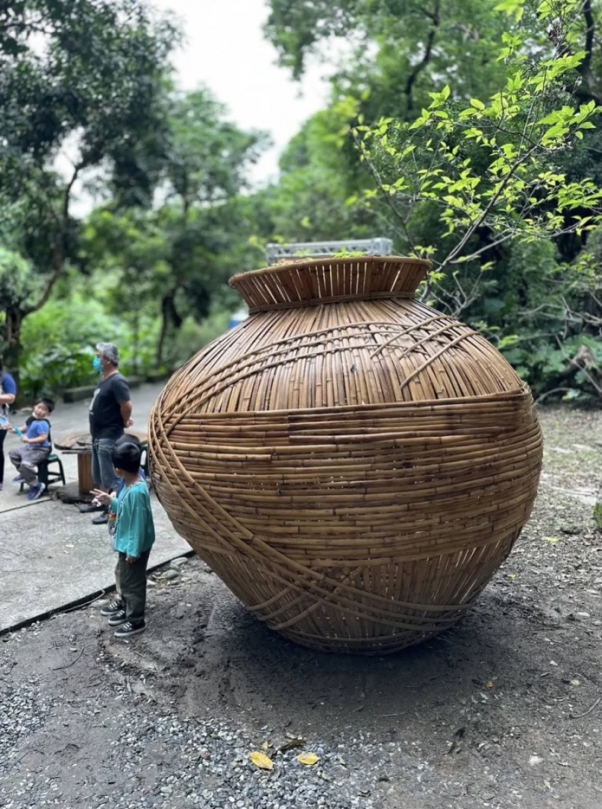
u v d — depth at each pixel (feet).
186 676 10.06
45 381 37.73
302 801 7.53
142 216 52.19
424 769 7.99
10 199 36.22
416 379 8.59
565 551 14.89
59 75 33.78
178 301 57.00
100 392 16.96
